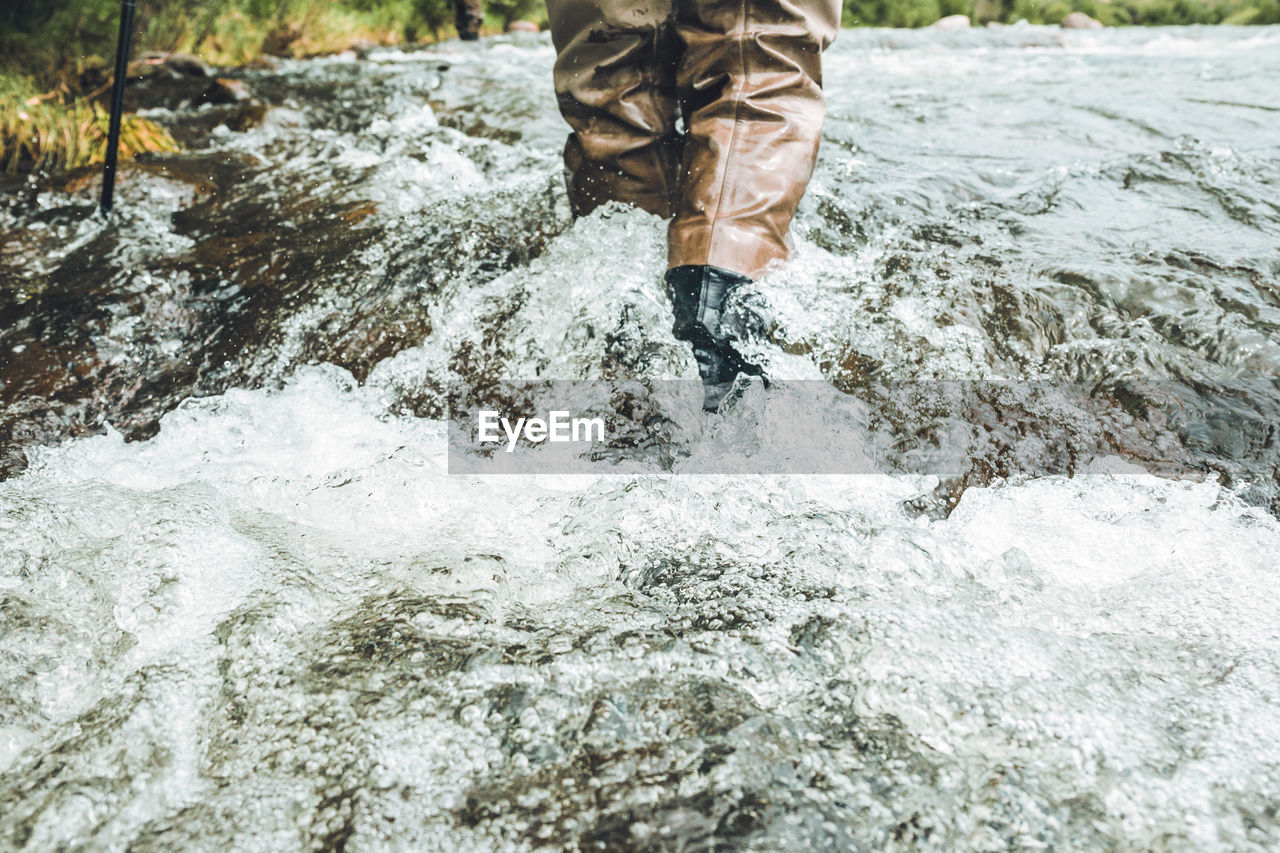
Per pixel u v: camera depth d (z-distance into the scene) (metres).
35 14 4.99
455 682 1.00
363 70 5.58
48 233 2.48
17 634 1.09
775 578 1.20
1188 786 0.84
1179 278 1.93
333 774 0.89
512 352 1.83
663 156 1.98
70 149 3.21
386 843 0.81
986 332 1.79
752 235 1.68
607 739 0.92
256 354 1.90
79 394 1.80
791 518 1.35
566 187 2.12
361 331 1.93
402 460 1.52
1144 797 0.83
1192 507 1.36
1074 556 1.28
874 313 1.83
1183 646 1.05
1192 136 3.17
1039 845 0.79
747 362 1.67
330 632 1.09
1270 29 9.32
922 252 2.10
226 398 1.78
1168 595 1.16
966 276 1.95
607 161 1.98
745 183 1.70
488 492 1.46
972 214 2.37
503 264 2.10
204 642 1.07
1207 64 5.49
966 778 0.86
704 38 1.80
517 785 0.87
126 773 0.89
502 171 2.88
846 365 1.71
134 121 3.38
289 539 1.32
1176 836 0.79
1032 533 1.33
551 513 1.41
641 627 1.10
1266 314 1.79
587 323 1.80
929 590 1.18
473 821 0.83
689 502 1.39
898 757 0.89
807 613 1.10
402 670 1.02
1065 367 1.70
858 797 0.85
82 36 5.19
